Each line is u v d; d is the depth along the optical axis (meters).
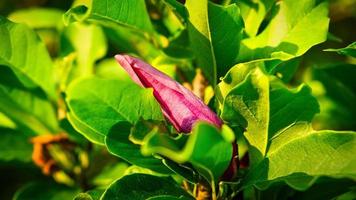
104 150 0.68
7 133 0.67
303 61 0.80
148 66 0.44
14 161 0.67
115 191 0.46
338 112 0.66
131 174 0.47
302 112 0.45
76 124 0.50
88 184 0.66
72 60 0.67
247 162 0.52
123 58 0.44
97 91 0.46
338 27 0.85
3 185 0.77
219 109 0.48
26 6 0.85
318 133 0.44
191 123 0.44
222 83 0.47
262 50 0.50
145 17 0.55
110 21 0.53
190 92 0.44
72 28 0.69
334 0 0.84
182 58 0.56
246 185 0.46
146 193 0.47
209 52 0.51
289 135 0.46
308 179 0.44
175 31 0.60
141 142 0.44
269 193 0.53
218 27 0.50
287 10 0.52
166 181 0.48
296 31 0.51
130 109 0.47
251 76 0.44
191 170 0.47
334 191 0.53
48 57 0.62
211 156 0.41
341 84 0.64
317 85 0.68
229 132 0.38
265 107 0.45
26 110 0.64
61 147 0.65
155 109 0.47
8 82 0.62
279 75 0.54
